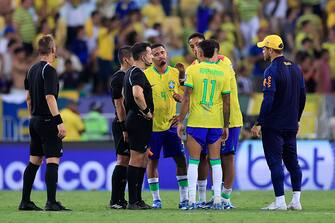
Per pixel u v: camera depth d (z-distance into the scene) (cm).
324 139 5709
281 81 3856
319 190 5556
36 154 3934
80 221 3388
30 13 7538
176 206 4241
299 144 5688
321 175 5672
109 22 7381
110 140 5759
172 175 5678
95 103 6525
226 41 7388
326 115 6288
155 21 7669
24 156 5819
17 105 6438
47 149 3847
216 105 3866
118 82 3956
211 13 7750
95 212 3759
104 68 7275
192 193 3897
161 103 4047
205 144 3891
